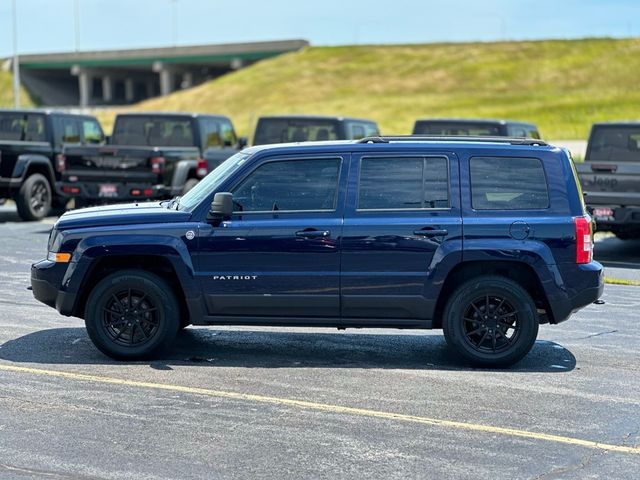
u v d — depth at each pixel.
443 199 7.30
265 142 17.53
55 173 18.42
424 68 93.19
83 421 5.76
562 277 7.23
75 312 7.52
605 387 6.76
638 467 5.09
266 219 7.33
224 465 5.02
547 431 5.70
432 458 5.17
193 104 86.94
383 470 4.96
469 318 7.31
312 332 8.63
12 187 17.45
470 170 7.34
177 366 7.21
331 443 5.40
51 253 7.49
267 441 5.42
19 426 5.64
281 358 7.54
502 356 7.25
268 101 83.31
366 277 7.25
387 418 5.90
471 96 79.00
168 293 7.34
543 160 7.35
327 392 6.50
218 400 6.25
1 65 129.88
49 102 126.06
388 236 7.23
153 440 5.41
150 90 140.88
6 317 8.98
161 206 7.81
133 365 7.22
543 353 7.87
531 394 6.54
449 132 17.48
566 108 69.06
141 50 119.31
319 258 7.27
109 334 7.36
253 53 114.38
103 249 7.30
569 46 96.62
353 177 7.36
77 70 122.44
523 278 7.49
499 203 7.31
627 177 13.62
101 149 15.73
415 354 7.77
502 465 5.08
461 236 7.21
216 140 18.89
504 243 7.20
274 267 7.30
